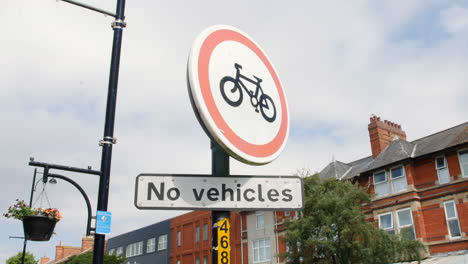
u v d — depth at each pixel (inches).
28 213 220.1
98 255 154.7
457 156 884.6
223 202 136.0
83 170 218.8
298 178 143.5
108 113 172.9
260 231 1291.8
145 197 132.3
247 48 156.2
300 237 778.2
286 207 139.0
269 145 147.7
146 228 1915.6
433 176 916.6
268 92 156.6
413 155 974.4
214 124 132.6
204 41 141.5
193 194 135.1
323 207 776.9
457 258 786.8
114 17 192.2
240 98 143.9
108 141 168.9
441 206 884.0
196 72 134.9
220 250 132.1
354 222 753.6
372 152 1130.0
